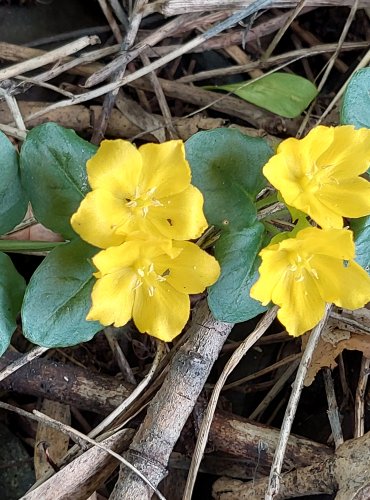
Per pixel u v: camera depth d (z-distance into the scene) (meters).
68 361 0.12
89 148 0.10
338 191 0.09
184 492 0.11
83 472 0.11
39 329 0.10
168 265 0.09
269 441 0.11
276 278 0.09
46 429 0.12
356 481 0.10
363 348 0.12
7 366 0.11
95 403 0.11
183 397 0.11
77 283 0.10
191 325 0.11
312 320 0.09
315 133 0.09
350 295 0.09
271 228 0.10
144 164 0.09
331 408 0.12
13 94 0.12
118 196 0.09
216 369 0.12
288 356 0.12
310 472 0.11
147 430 0.10
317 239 0.09
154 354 0.12
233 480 0.12
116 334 0.12
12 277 0.10
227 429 0.11
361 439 0.11
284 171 0.09
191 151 0.10
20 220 0.10
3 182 0.10
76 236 0.10
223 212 0.10
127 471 0.10
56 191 0.10
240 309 0.10
